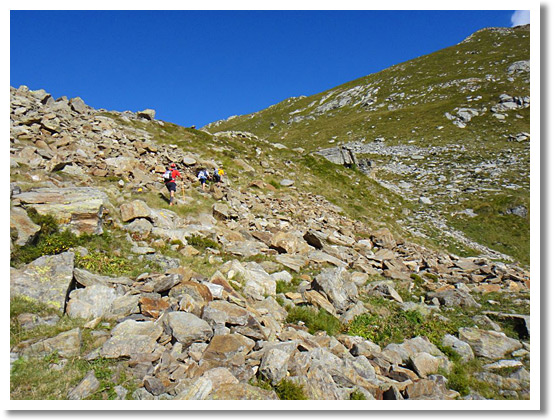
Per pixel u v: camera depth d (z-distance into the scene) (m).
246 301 10.80
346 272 16.00
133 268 11.65
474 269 21.61
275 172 36.53
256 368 7.65
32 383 6.39
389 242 26.23
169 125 40.09
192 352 7.62
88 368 6.98
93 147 22.67
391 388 8.14
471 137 71.69
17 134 19.27
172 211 18.38
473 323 13.32
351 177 44.84
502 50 124.56
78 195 13.66
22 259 9.66
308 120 125.00
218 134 46.28
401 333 12.16
